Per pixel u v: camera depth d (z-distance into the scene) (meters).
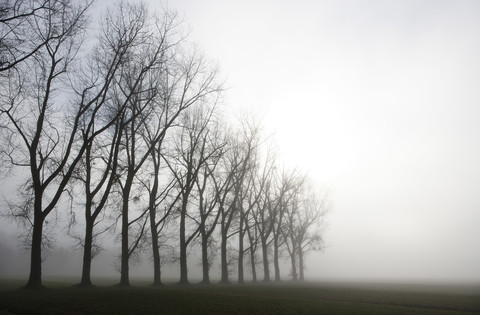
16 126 25.72
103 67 29.67
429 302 23.69
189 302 19.20
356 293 30.58
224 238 45.88
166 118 34.69
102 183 29.44
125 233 30.75
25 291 23.09
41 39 25.55
